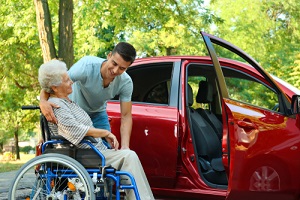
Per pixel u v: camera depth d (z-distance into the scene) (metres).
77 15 17.33
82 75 5.24
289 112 5.38
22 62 23.45
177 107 5.89
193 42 21.78
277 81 5.75
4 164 20.12
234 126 5.30
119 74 5.13
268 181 5.27
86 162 4.81
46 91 4.95
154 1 16.02
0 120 30.77
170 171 5.82
